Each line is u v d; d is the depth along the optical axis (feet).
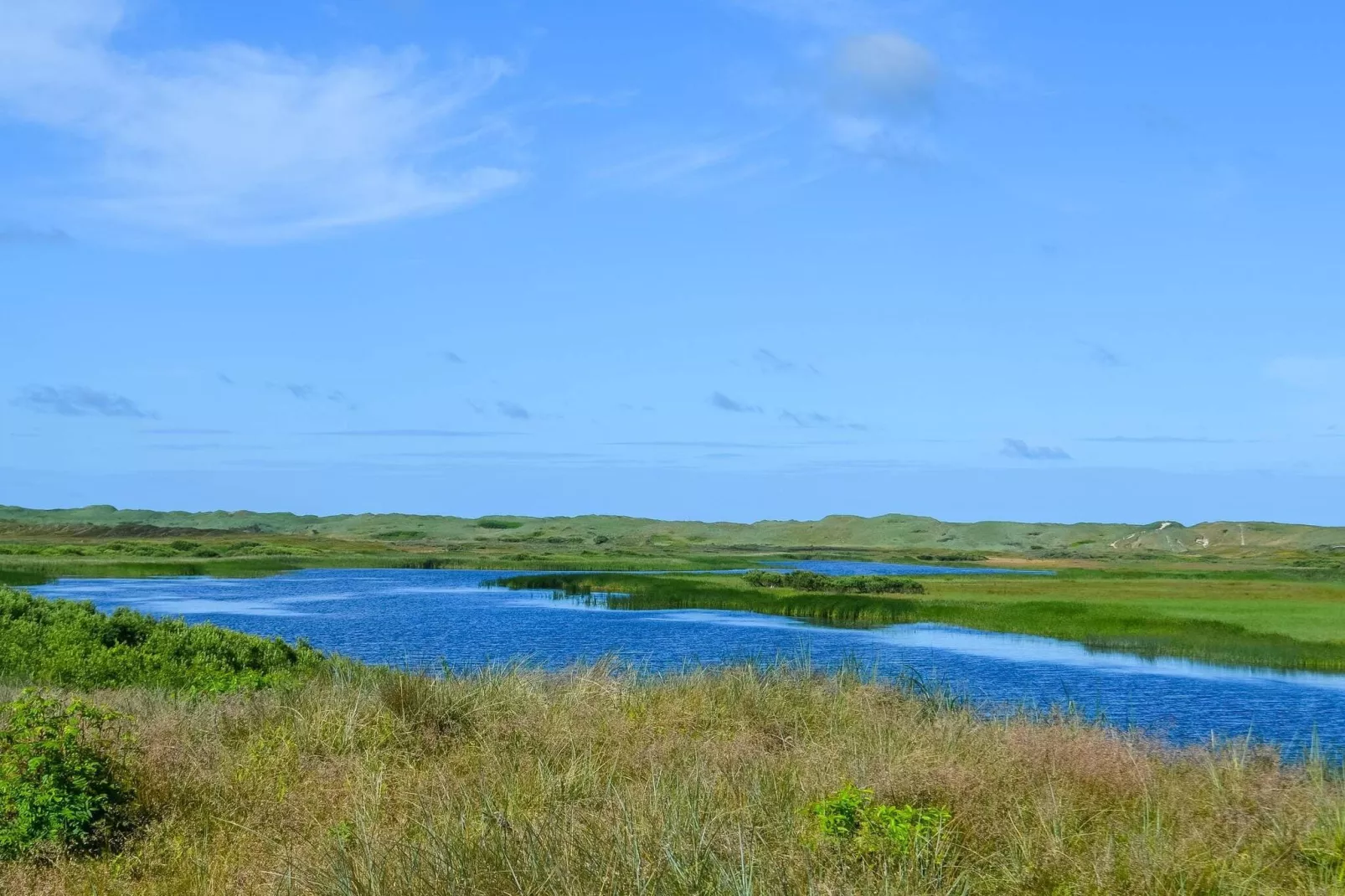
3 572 270.26
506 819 24.77
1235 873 23.93
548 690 46.01
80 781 28.27
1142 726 69.67
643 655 113.80
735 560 515.50
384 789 30.96
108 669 66.90
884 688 51.42
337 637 138.62
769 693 46.39
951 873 23.47
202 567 335.26
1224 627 135.54
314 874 22.81
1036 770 33.01
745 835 24.82
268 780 32.76
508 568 384.88
